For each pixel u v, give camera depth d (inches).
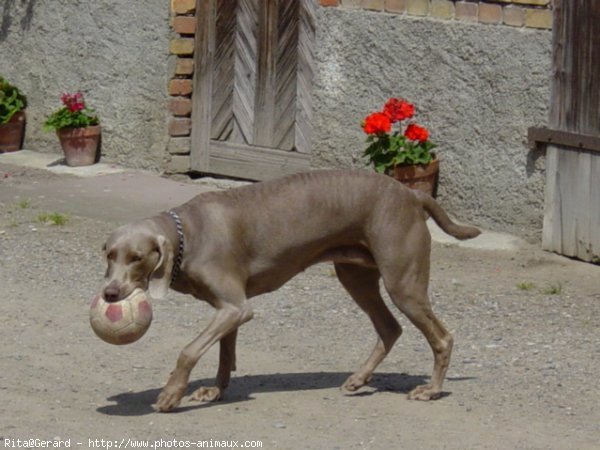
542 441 290.8
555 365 354.0
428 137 511.2
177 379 308.2
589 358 361.1
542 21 474.0
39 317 399.2
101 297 295.1
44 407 314.7
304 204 312.5
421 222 317.7
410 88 514.3
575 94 465.7
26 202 542.6
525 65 480.4
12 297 420.5
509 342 377.1
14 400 319.9
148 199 553.6
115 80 605.0
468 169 502.6
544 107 477.1
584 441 291.6
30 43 637.9
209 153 591.5
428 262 319.3
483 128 495.8
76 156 608.7
